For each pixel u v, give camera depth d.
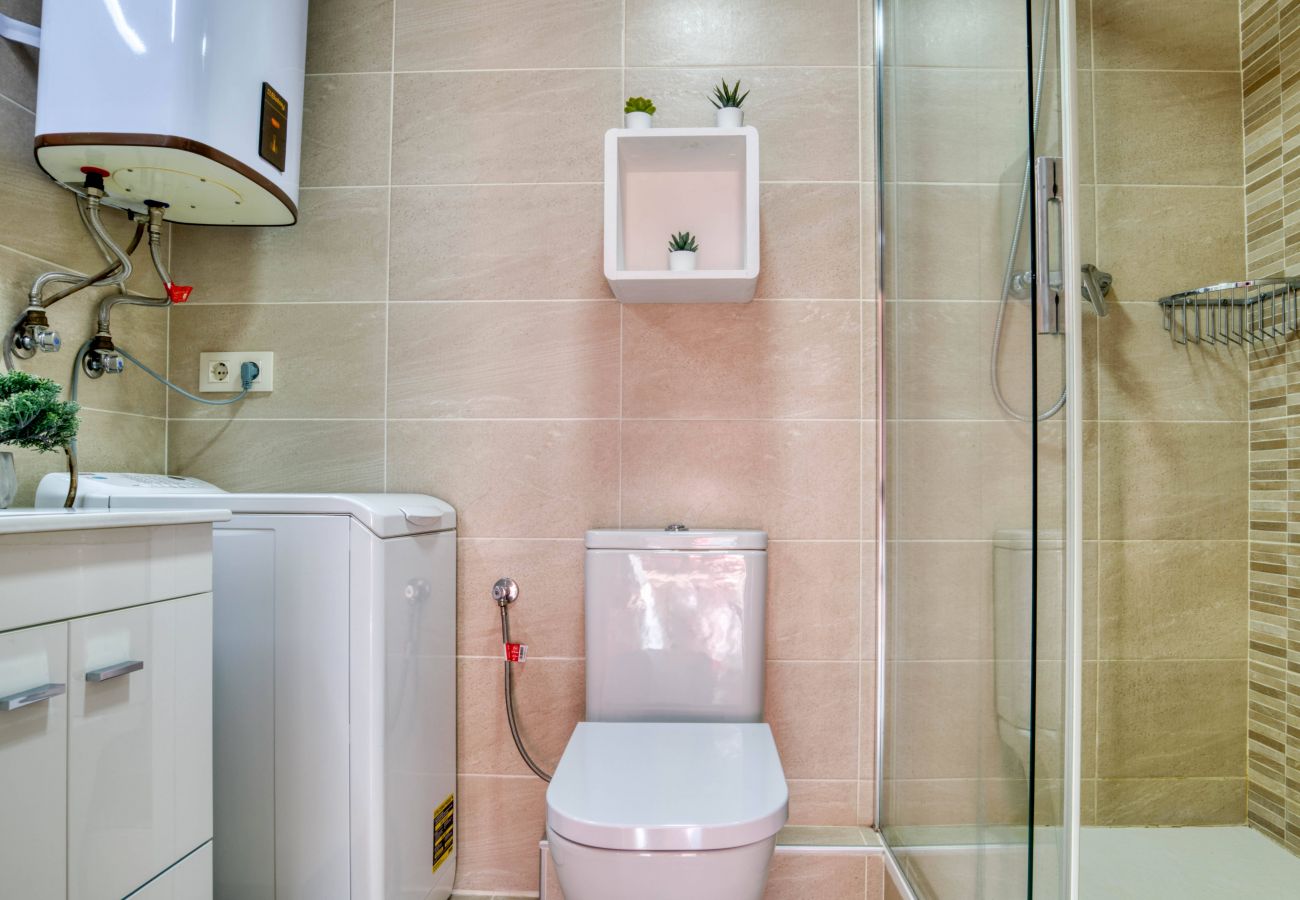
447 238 1.65
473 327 1.64
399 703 1.28
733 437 1.60
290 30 1.45
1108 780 1.73
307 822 1.21
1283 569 1.64
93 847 0.83
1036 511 0.84
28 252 1.28
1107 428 1.75
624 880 0.93
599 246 1.63
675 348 1.62
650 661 1.42
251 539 1.24
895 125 1.50
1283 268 1.64
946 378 1.18
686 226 1.59
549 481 1.62
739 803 0.99
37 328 1.23
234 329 1.66
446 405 1.63
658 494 1.60
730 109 1.49
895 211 1.50
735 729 1.30
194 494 1.24
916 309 1.35
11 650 0.73
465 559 1.62
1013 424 0.91
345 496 1.26
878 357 1.59
